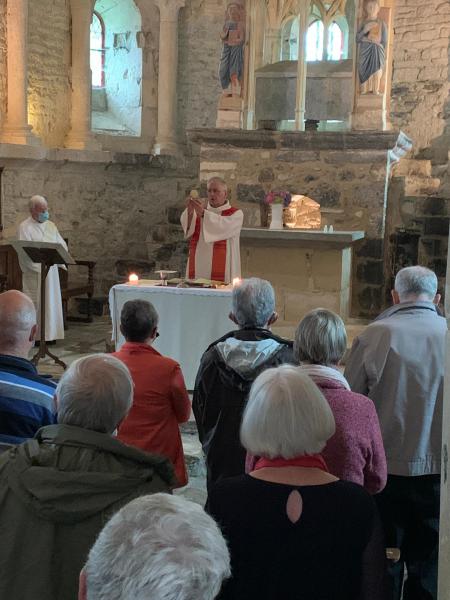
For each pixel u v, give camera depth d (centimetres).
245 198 881
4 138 966
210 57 1141
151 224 1132
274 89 917
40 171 1009
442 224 909
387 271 916
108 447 171
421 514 277
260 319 276
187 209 641
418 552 278
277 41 968
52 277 764
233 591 153
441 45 934
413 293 282
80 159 1037
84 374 181
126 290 540
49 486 161
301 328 232
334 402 215
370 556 155
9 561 159
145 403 307
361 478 212
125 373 186
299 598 151
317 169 855
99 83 1156
